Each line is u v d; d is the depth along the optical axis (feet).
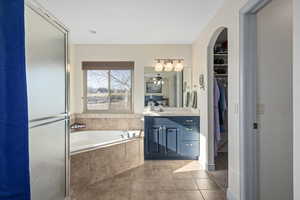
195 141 13.15
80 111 14.90
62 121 6.11
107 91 15.15
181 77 14.94
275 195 6.77
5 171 3.80
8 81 3.81
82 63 14.85
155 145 13.17
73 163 8.80
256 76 6.70
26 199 4.01
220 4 8.47
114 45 14.85
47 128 5.19
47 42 5.16
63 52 6.14
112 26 11.10
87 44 14.80
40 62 4.80
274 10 6.77
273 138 6.77
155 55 14.92
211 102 10.98
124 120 14.90
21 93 3.88
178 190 8.89
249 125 6.68
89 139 14.19
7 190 3.82
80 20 10.19
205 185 9.39
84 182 9.20
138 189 8.98
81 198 8.18
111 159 10.44
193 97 14.30
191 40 13.93
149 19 10.09
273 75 6.75
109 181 9.83
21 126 3.89
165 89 14.94
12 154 3.84
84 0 8.07
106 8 8.82
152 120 13.17
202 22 10.52
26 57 4.22
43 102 4.96
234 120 7.48
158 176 10.46
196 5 8.57
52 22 5.42
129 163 11.51
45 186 5.12
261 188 6.75
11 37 3.84
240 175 6.91
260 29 6.71
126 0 8.12
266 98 6.73
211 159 11.19
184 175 10.59
